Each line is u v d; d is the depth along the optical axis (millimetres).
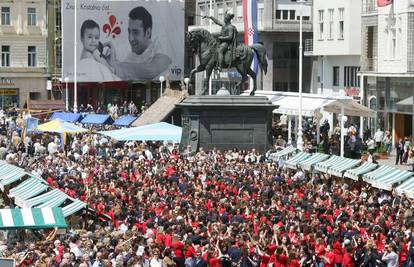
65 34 131750
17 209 42719
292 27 130000
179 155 76812
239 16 136750
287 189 55969
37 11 145500
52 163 68438
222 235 42562
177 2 137500
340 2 115562
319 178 65688
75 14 127625
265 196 52719
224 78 135750
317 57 125375
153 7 136375
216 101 82312
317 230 43812
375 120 105875
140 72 136625
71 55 132375
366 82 108438
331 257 41906
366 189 59844
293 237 43156
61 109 128125
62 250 38750
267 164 68000
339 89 118562
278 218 46562
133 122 100875
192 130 82312
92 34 133625
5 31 144125
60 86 145500
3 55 144750
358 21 113875
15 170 59062
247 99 82938
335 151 89312
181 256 41469
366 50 107562
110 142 87062
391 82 103625
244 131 83000
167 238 42781
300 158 69875
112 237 41719
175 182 57812
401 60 100688
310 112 92562
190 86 106062
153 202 51188
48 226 41875
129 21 135500
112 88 143750
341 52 115562
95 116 104812
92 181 58531
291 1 130375
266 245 41375
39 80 145875
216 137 82500
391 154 95500
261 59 85438
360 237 43000
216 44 84812
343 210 48938
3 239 43312
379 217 46312
